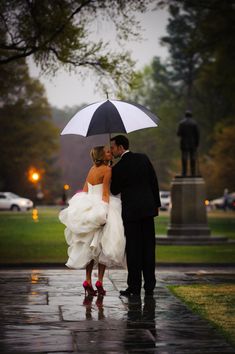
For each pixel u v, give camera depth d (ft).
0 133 588.91
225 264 127.44
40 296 75.92
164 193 546.26
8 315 64.03
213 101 602.03
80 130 78.43
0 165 600.39
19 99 576.61
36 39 172.14
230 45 323.98
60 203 648.79
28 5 171.12
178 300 73.36
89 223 75.15
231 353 49.62
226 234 224.33
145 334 55.88
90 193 77.10
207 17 318.45
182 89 648.38
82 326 59.00
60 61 173.99
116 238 75.97
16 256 141.59
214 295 77.46
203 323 60.54
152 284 77.46
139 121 78.79
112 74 179.22
